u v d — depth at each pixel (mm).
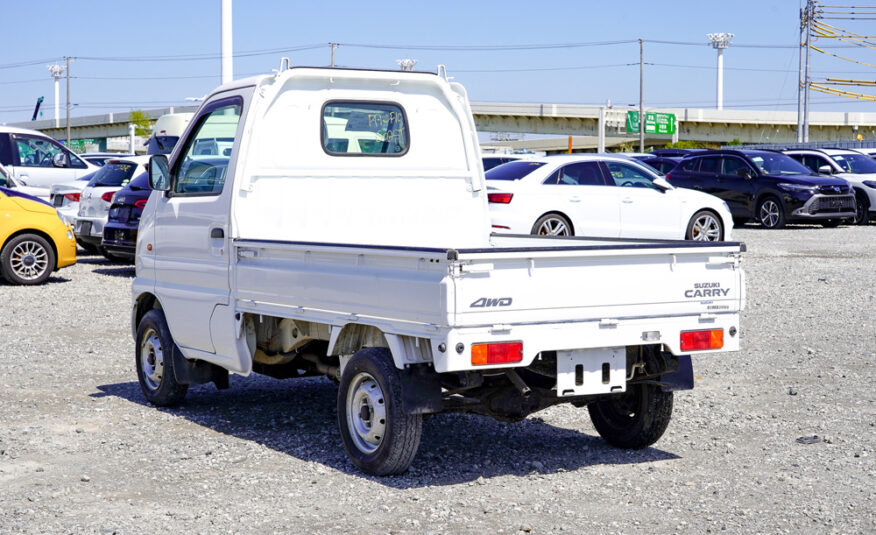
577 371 5523
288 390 8438
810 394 7914
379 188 7340
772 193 24891
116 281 16188
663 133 95188
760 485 5555
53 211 15906
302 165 7051
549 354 5562
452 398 5684
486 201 7750
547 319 5301
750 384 8328
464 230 7680
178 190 7652
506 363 5188
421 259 5242
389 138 7414
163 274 7691
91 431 6906
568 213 15641
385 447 5578
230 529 4848
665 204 16703
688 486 5555
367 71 7270
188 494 5430
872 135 99000
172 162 7637
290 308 6238
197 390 8438
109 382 8648
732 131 99438
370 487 5535
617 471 5883
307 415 7410
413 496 5363
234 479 5715
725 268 5863
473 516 5027
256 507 5188
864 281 14742
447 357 5055
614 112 95500
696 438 6656
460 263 5035
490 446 6469
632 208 16328
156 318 7715
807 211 24531
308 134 7086
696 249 5719
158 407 7715
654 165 28734
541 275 5266
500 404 5840
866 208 26688
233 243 6742
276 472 5855
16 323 11844
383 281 5465
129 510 5160
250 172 6844
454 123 7672
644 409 6191
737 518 4984
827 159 27984
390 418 5516
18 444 6527
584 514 5062
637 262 5570
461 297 5035
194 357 7328
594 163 16281
